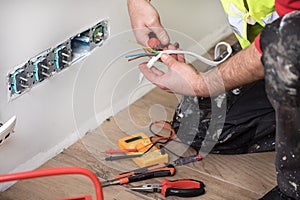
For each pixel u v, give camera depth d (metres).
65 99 1.90
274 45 1.32
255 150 1.92
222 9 2.53
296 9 1.40
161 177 1.81
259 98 1.91
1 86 1.64
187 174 1.83
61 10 1.77
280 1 1.42
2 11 1.57
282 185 1.55
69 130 1.95
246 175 1.84
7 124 1.62
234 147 1.90
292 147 1.44
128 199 1.72
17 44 1.65
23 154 1.80
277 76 1.33
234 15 1.81
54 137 1.89
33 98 1.77
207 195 1.75
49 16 1.73
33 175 1.26
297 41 1.29
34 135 1.82
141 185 1.76
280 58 1.31
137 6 1.76
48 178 1.80
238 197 1.75
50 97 1.83
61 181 1.80
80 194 1.75
